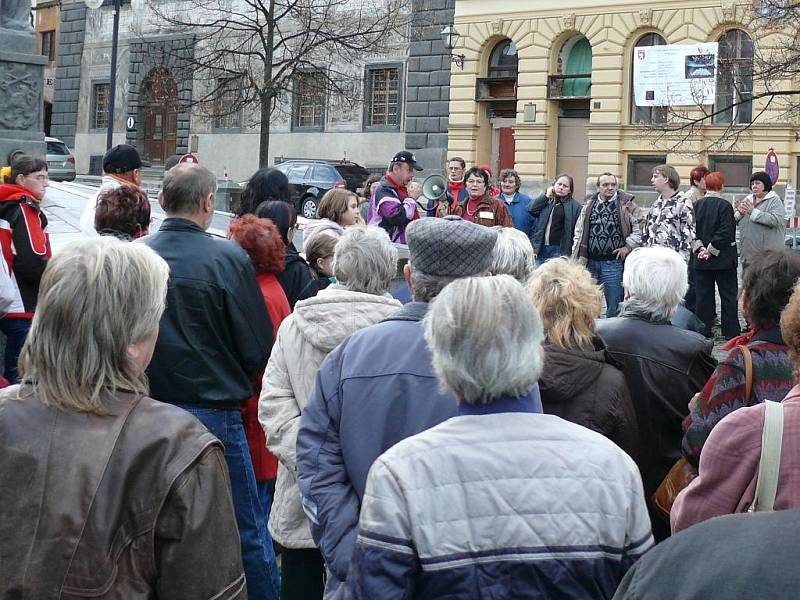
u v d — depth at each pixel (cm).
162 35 4444
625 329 464
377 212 999
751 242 1334
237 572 243
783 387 372
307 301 422
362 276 427
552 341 405
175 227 457
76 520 231
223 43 3697
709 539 166
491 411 263
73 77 4959
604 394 401
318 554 443
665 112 3066
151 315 256
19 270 683
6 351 700
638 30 3167
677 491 428
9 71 1225
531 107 3388
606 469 253
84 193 1420
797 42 2152
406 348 328
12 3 1247
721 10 2995
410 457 253
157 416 244
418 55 3647
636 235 1239
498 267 504
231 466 460
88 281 247
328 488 325
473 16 3491
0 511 234
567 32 3319
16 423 242
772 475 293
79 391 243
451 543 244
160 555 236
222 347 451
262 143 2828
